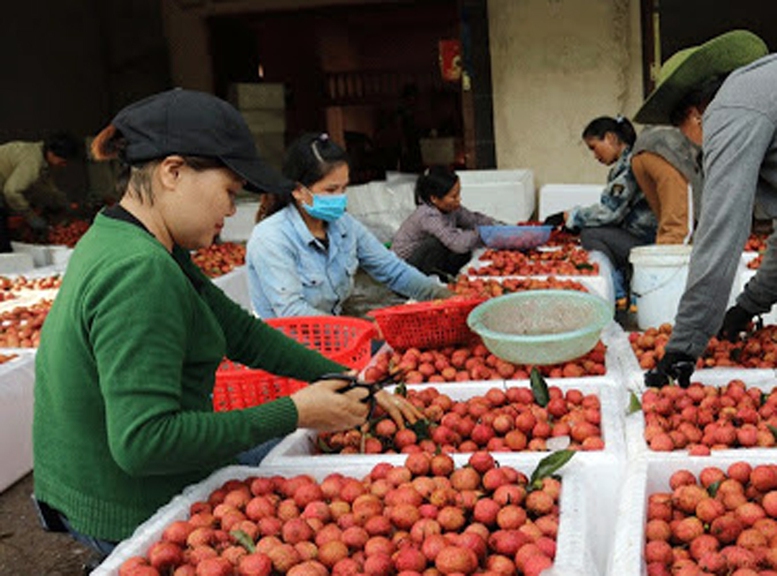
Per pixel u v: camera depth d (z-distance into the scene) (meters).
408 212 7.80
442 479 1.87
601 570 2.03
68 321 1.67
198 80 9.82
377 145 12.40
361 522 1.75
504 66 8.65
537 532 1.67
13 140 9.42
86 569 1.93
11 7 9.35
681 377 2.29
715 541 1.65
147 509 1.83
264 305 3.23
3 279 5.64
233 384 2.59
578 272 4.40
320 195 2.99
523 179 8.01
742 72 2.15
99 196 9.34
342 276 3.29
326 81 12.34
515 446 2.22
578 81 8.50
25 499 3.53
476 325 2.71
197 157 1.67
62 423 1.77
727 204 2.09
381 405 2.29
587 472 2.00
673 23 6.78
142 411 1.56
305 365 2.22
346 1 9.27
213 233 1.79
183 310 1.67
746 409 2.25
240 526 1.70
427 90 12.49
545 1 8.38
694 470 1.97
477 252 5.29
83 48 9.88
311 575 1.51
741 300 2.89
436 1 9.32
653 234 4.98
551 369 2.70
